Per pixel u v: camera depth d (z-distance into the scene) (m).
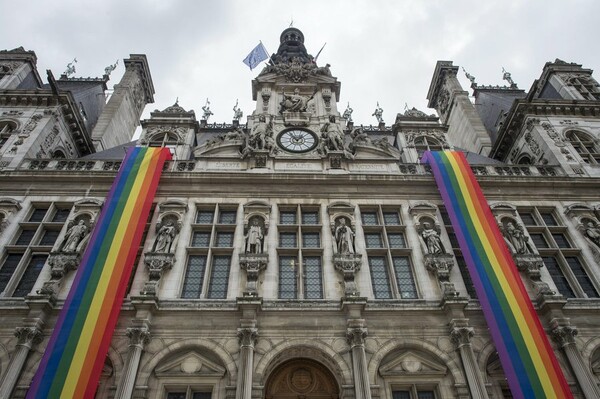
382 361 15.35
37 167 21.98
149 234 18.94
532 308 15.86
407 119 28.34
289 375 15.94
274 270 17.72
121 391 13.52
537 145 26.23
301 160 23.17
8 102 25.69
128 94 35.56
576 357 15.05
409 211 20.62
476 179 22.03
